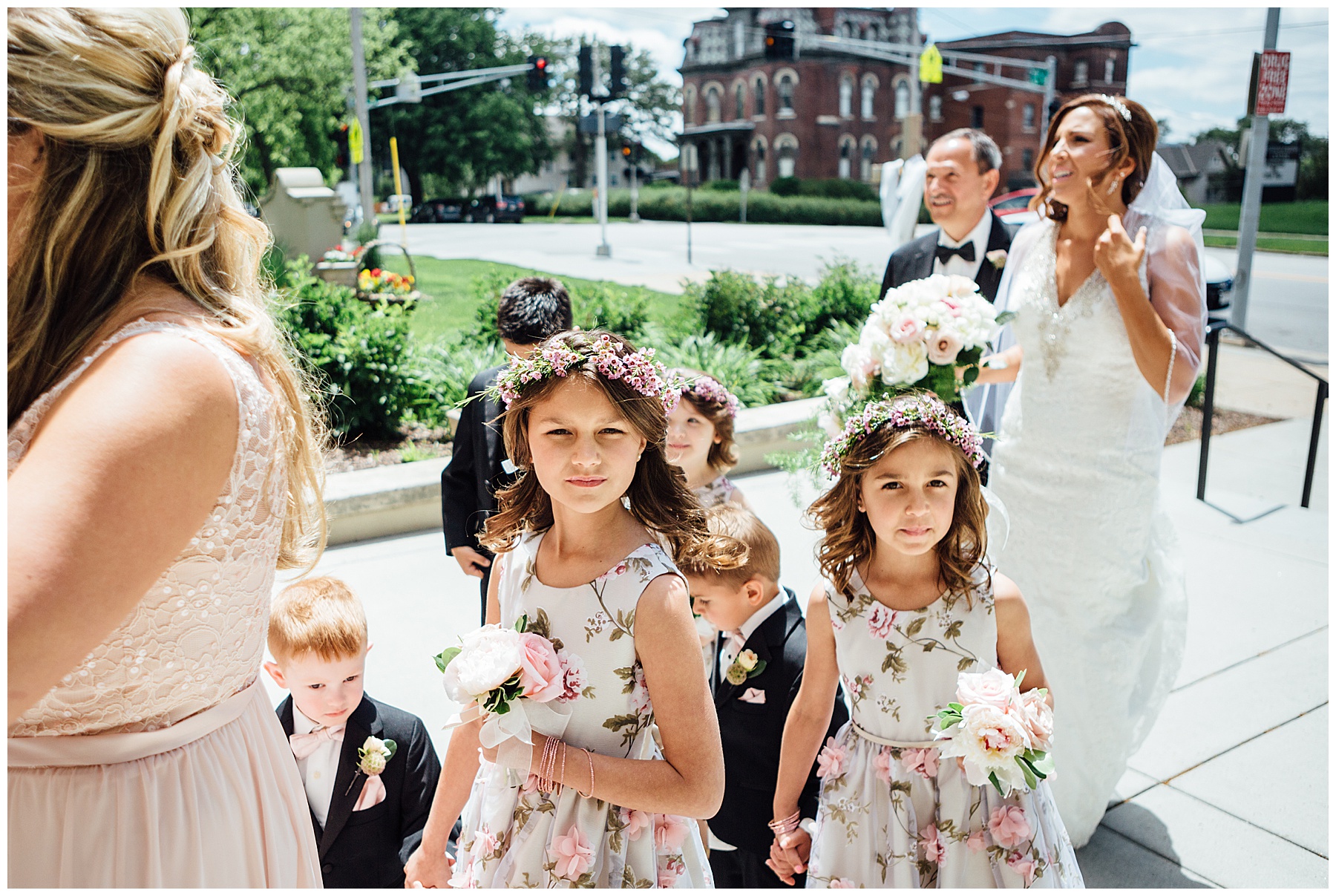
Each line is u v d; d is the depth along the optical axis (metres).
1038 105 57.69
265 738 1.36
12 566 0.89
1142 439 2.75
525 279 3.28
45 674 0.92
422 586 4.74
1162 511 2.94
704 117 65.38
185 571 1.09
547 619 1.77
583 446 1.66
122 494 0.96
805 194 55.88
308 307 7.07
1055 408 2.83
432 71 53.91
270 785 1.36
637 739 1.75
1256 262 22.09
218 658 1.19
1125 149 2.74
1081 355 2.78
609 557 1.76
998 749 1.83
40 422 1.02
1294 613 4.43
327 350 6.64
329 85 32.88
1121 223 2.80
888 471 2.02
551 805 1.73
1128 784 3.22
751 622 2.56
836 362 8.48
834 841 2.15
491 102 54.69
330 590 2.38
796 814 2.30
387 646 4.11
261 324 1.23
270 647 2.33
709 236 33.78
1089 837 2.91
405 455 6.40
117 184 1.12
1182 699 3.72
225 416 1.07
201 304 1.18
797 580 4.73
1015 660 2.17
